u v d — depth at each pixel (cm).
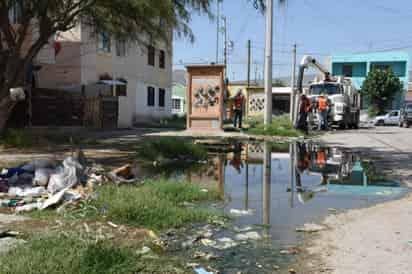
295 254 431
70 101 2102
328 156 1295
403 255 428
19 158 1038
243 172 977
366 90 5528
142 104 3177
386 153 1373
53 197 580
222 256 423
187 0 1351
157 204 560
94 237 413
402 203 664
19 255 362
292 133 2022
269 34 2111
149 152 1118
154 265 387
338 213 600
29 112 1975
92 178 709
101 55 2620
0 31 1355
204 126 2025
